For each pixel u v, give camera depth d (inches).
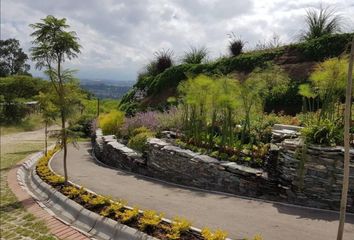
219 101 323.9
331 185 230.7
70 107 320.5
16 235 229.6
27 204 292.2
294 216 219.1
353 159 224.1
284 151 252.5
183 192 289.4
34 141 800.3
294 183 244.7
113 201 249.0
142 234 193.8
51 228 235.0
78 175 368.2
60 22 293.9
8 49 2691.9
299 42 583.8
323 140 241.1
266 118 386.3
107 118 593.0
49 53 301.1
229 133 332.8
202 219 216.8
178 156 330.0
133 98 786.2
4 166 477.4
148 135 425.4
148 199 266.8
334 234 189.3
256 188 267.0
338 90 286.0
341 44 511.2
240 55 638.5
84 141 729.0
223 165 289.4
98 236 213.6
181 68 693.3
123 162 417.7
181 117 431.2
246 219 215.5
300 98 469.7
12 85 1270.9
